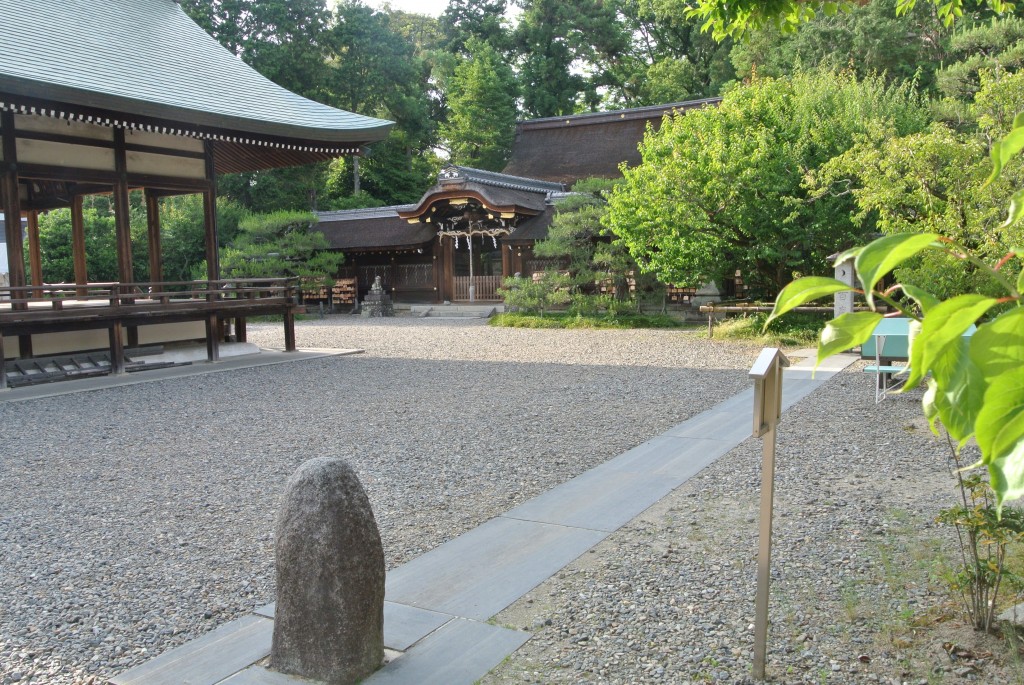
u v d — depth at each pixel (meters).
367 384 12.73
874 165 12.80
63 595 4.43
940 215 11.16
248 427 9.41
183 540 5.35
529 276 27.58
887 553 4.50
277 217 29.19
